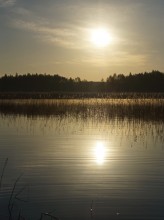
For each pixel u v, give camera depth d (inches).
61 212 321.4
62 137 746.2
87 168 471.2
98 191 373.4
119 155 557.3
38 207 333.7
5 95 2026.3
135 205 335.9
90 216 313.6
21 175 436.5
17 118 1096.2
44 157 536.1
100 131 828.6
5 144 655.1
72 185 396.5
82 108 1323.8
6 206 335.3
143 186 390.0
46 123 976.9
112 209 327.3
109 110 1225.4
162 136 740.7
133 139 713.6
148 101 1252.5
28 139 717.3
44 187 388.8
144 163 500.7
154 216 311.7
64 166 483.2
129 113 1114.1
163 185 392.8
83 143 666.8
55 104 1477.6
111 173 444.1
